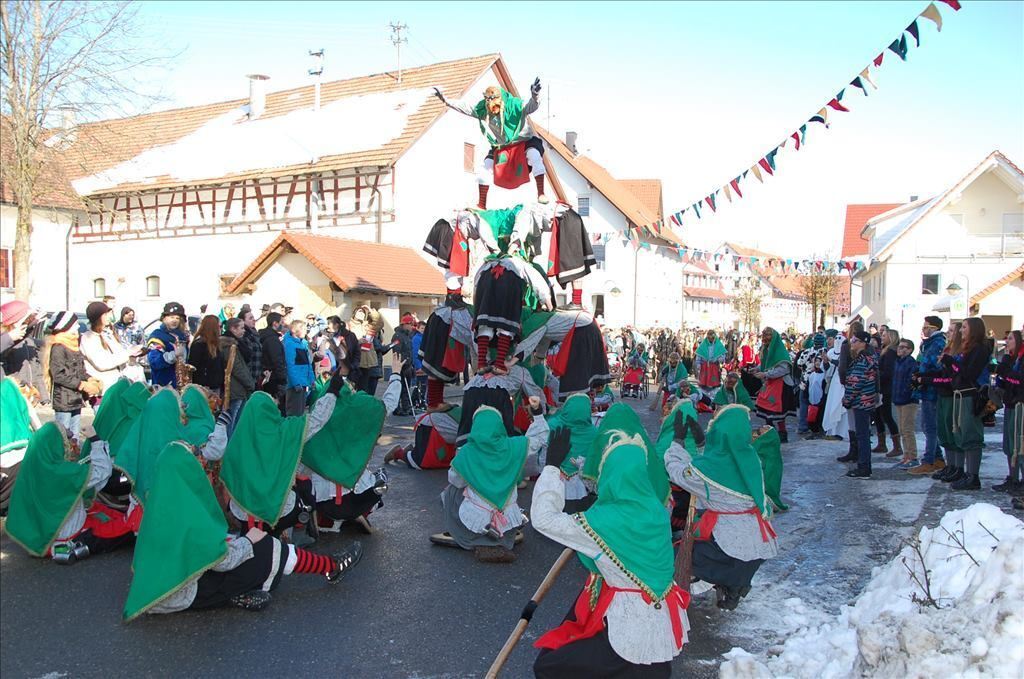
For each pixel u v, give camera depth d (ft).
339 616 18.06
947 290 72.18
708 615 18.29
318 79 105.19
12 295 96.58
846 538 24.12
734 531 17.17
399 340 51.72
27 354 40.09
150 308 102.99
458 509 22.79
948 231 80.02
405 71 106.52
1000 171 76.13
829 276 157.89
